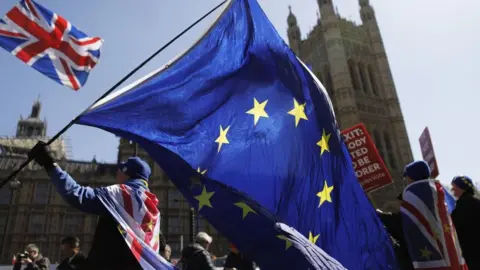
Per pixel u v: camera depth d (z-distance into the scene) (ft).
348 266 12.87
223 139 12.57
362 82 198.39
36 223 143.13
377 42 209.46
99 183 156.04
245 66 13.82
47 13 13.15
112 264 11.24
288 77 14.40
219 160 12.29
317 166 13.69
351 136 32.07
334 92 188.65
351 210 13.71
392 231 19.79
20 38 12.67
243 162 12.64
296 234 12.11
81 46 13.52
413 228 16.52
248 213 11.98
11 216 142.61
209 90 12.84
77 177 156.04
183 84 12.54
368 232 13.57
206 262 22.06
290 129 13.71
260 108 13.50
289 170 13.12
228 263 24.73
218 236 151.94
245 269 24.21
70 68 13.19
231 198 12.05
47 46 12.98
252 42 14.35
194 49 13.25
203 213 11.65
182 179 11.80
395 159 178.50
